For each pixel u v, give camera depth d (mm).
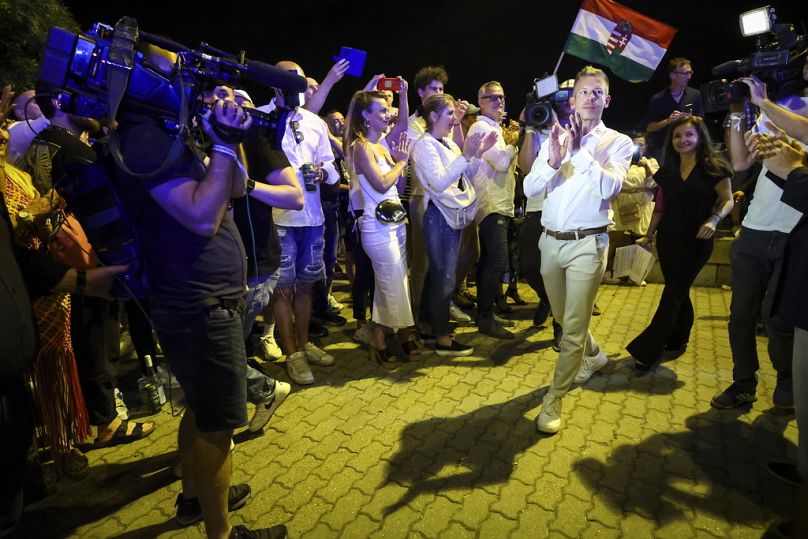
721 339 3729
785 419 2652
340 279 5836
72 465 2299
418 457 2406
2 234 1376
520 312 4445
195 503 2010
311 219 3055
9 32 3410
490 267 3766
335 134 4918
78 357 2385
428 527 1975
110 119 1272
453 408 2846
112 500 2178
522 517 2018
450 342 3580
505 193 3662
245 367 1637
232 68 1430
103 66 1311
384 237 3133
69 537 1972
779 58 2041
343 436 2592
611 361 3395
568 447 2459
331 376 3275
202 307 1510
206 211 1410
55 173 2189
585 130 2498
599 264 2418
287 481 2254
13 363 1289
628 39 3949
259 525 1999
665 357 3443
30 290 1509
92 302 2369
